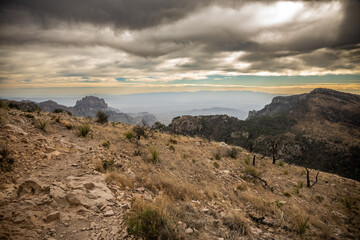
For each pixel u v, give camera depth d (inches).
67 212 166.2
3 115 375.2
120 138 529.3
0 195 158.2
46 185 186.7
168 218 172.6
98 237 143.6
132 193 236.7
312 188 549.0
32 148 273.1
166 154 504.4
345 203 445.1
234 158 745.6
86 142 403.2
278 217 276.5
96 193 204.1
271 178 570.9
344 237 275.6
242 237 190.4
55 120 508.1
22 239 124.7
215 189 346.9
